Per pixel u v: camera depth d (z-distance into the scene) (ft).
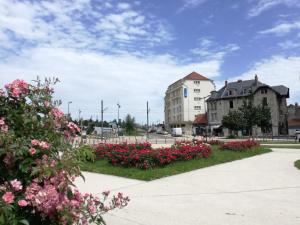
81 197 12.54
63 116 13.28
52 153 11.93
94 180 34.22
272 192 27.53
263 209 22.04
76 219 11.82
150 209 22.07
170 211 21.59
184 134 317.42
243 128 211.20
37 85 13.39
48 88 13.55
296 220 19.53
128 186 30.63
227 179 34.14
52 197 10.93
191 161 46.37
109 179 34.88
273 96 247.09
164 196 26.16
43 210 10.93
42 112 13.15
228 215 20.63
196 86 360.89
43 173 10.96
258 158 56.29
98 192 27.81
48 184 11.25
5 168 11.23
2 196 10.12
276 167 43.50
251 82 266.98
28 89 13.14
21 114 12.49
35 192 10.87
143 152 41.32
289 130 245.24
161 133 343.67
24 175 11.30
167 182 32.63
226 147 65.62
